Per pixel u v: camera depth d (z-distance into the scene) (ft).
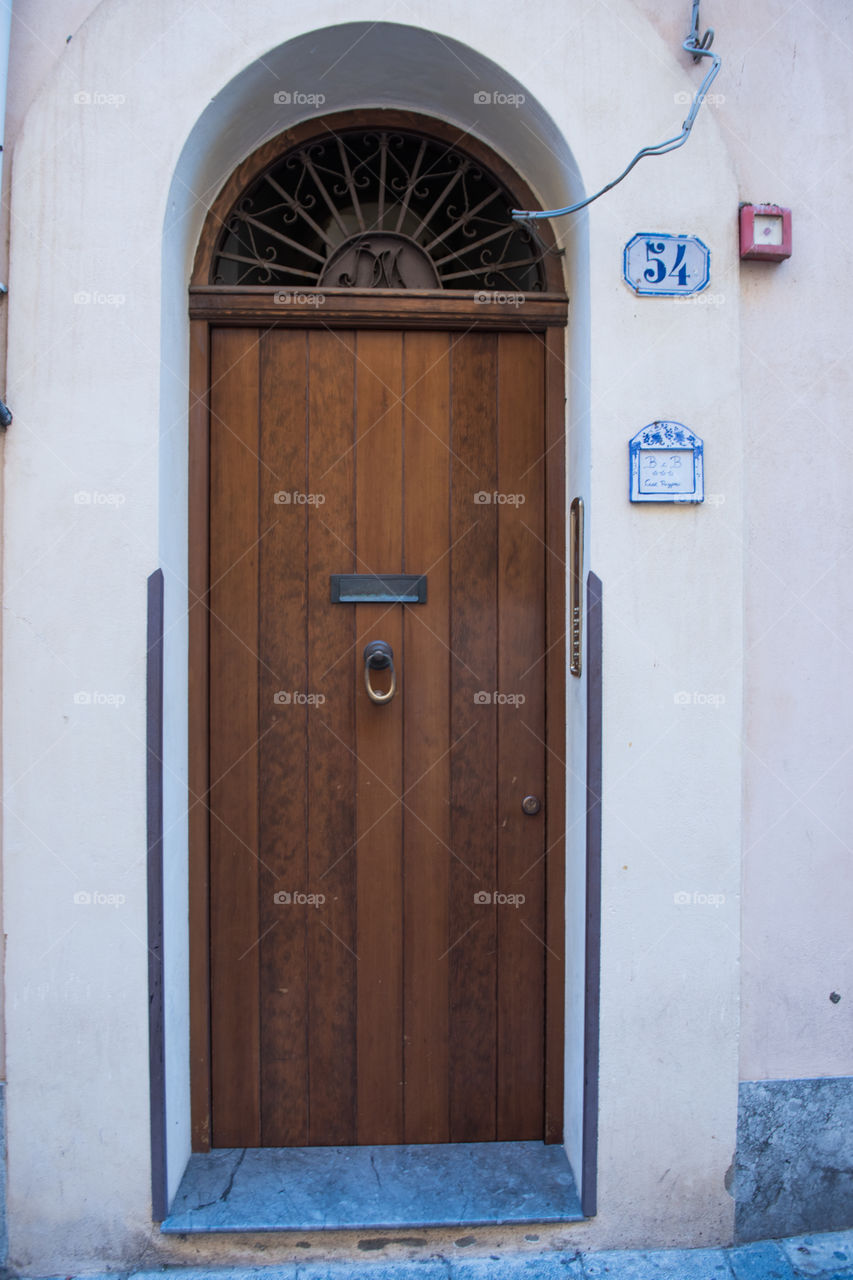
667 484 6.41
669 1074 6.47
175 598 6.66
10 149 6.18
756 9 6.62
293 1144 7.18
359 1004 7.22
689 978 6.47
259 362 7.14
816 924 6.67
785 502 6.64
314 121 7.10
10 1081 6.19
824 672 6.67
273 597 7.18
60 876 6.20
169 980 6.48
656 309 6.42
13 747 6.18
